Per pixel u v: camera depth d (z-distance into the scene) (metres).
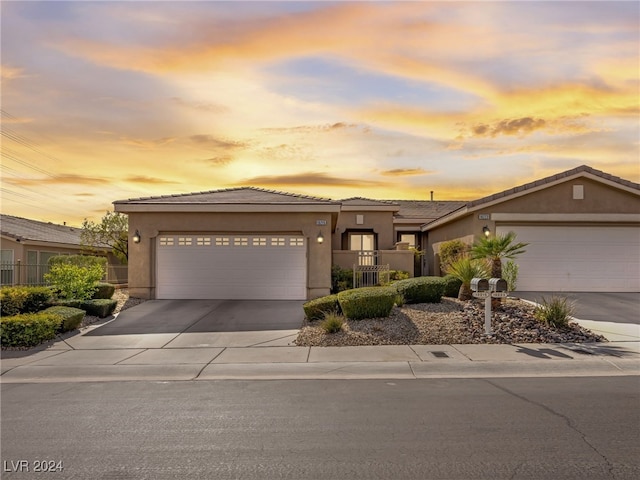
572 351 8.85
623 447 4.43
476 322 10.72
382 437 4.76
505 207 16.83
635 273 16.61
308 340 10.07
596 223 16.70
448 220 19.73
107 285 15.01
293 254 16.14
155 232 16.11
